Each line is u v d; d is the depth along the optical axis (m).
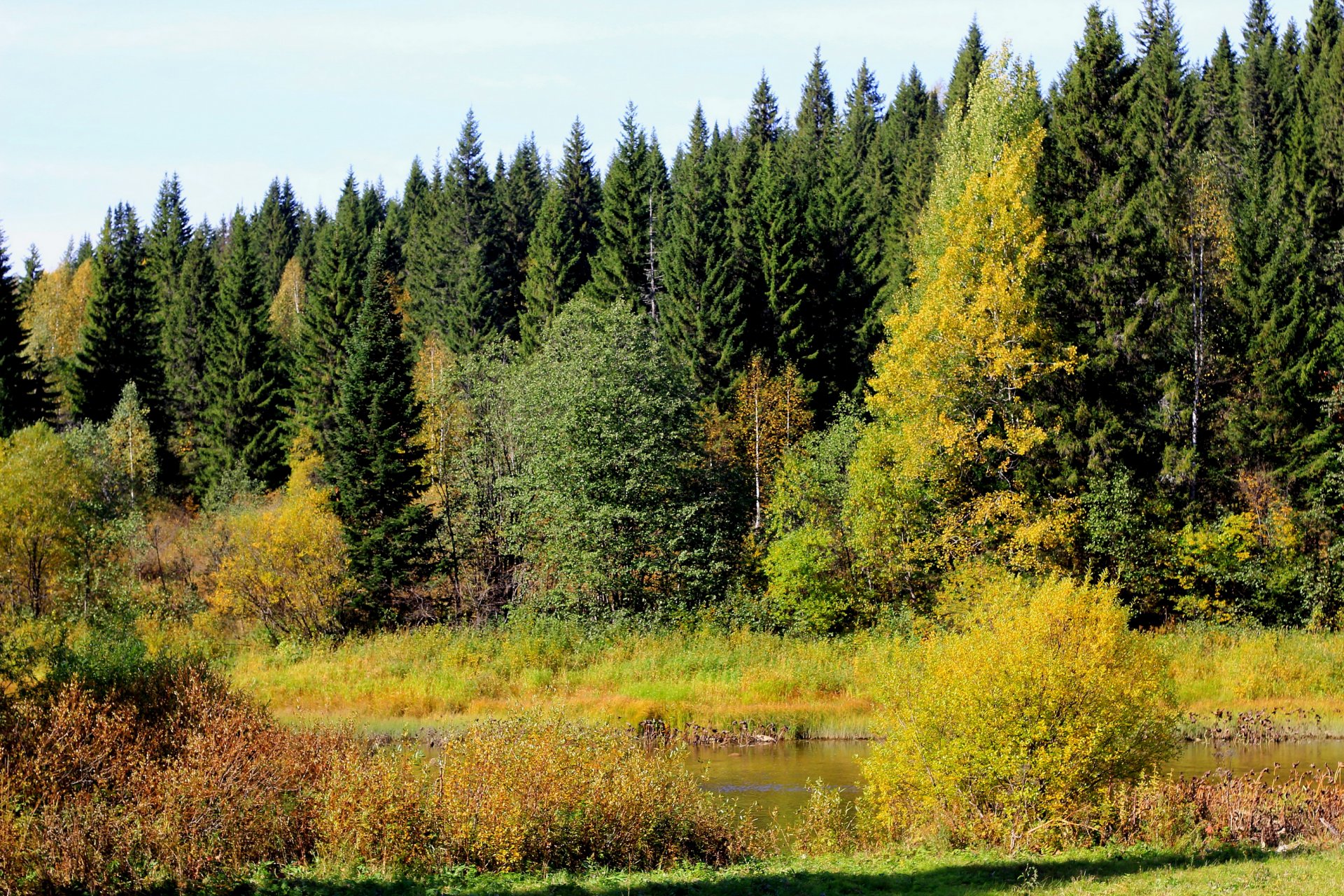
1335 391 39.94
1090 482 39.72
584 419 42.00
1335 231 48.03
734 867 14.47
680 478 44.47
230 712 18.33
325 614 41.97
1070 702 16.06
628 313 46.69
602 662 36.00
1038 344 40.12
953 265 39.25
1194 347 42.94
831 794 19.58
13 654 18.97
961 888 12.67
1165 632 38.62
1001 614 17.64
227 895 12.59
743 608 41.31
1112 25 43.97
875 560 39.97
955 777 16.34
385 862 13.91
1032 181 40.91
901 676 17.47
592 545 41.19
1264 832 15.41
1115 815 16.14
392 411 45.22
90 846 12.88
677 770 17.55
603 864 14.86
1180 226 43.41
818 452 43.91
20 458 38.31
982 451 39.94
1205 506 41.50
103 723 16.38
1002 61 43.19
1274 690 32.31
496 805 14.74
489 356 54.09
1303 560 39.16
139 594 42.19
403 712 31.14
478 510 47.25
